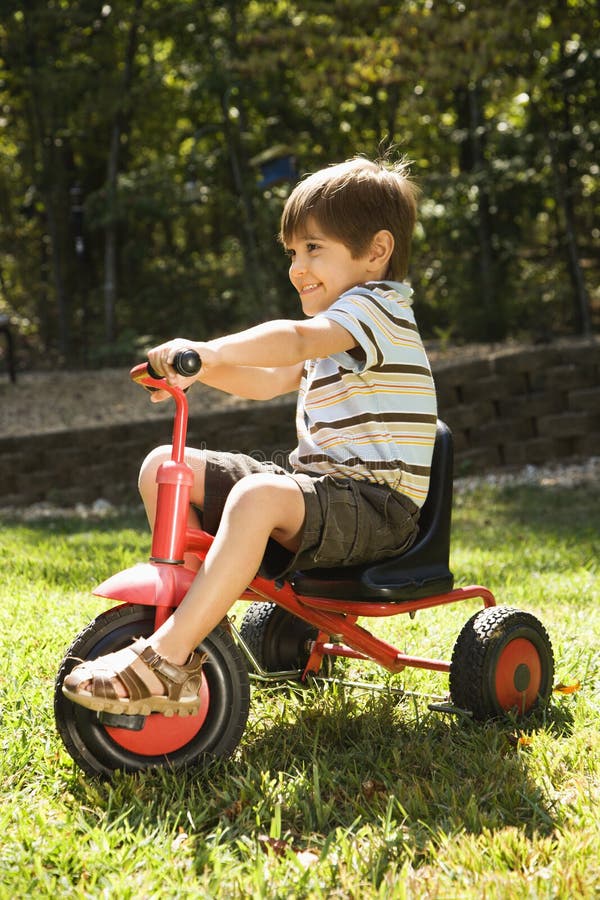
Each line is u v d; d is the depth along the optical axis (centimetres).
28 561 429
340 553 205
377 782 199
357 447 213
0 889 154
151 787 192
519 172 1252
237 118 1366
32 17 1274
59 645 283
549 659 247
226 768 199
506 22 846
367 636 232
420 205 1267
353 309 208
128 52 1330
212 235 1658
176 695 186
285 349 196
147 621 199
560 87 1152
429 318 1355
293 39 962
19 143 1554
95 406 960
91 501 762
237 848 171
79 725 193
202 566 191
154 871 161
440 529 228
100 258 1562
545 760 206
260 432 793
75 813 182
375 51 898
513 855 165
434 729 229
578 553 473
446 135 1441
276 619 265
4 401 991
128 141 1523
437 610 346
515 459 801
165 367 186
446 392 782
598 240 1452
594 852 166
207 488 209
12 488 746
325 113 1460
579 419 809
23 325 1568
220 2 1293
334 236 220
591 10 920
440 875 158
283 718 234
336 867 161
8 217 1622
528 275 1395
